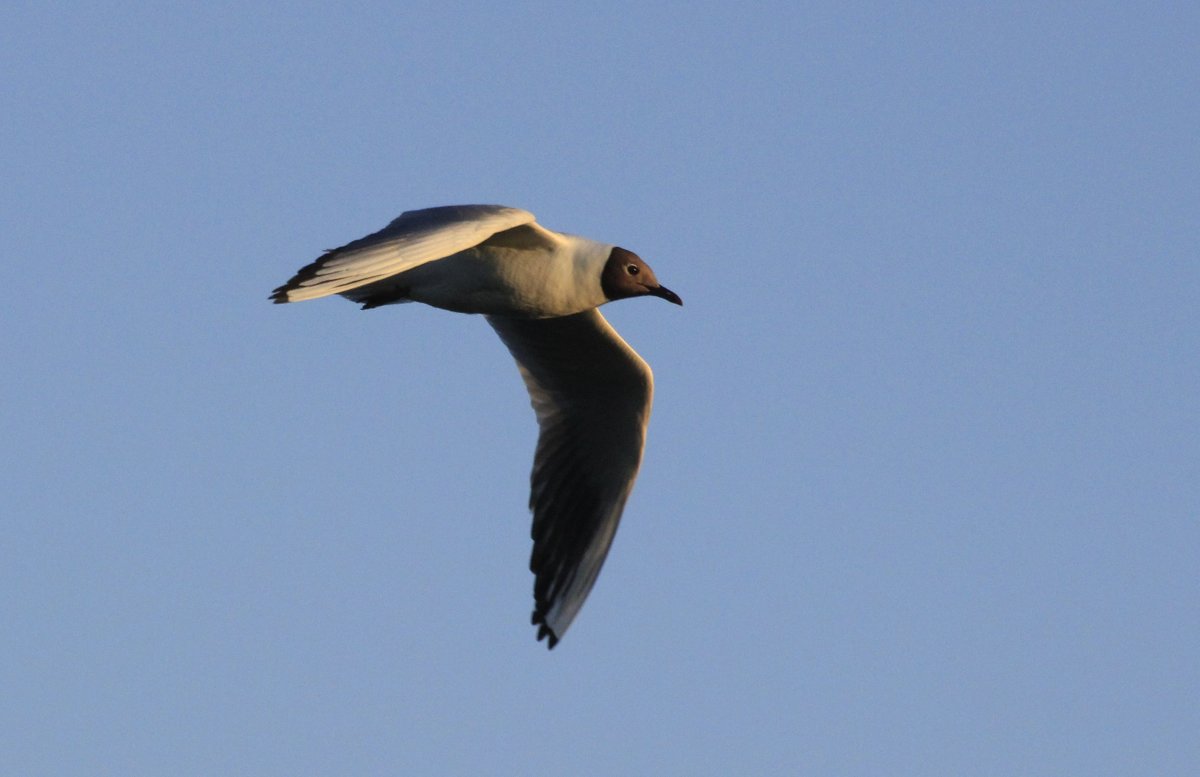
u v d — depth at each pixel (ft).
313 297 35.22
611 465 49.42
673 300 44.21
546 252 43.16
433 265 42.98
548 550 49.78
